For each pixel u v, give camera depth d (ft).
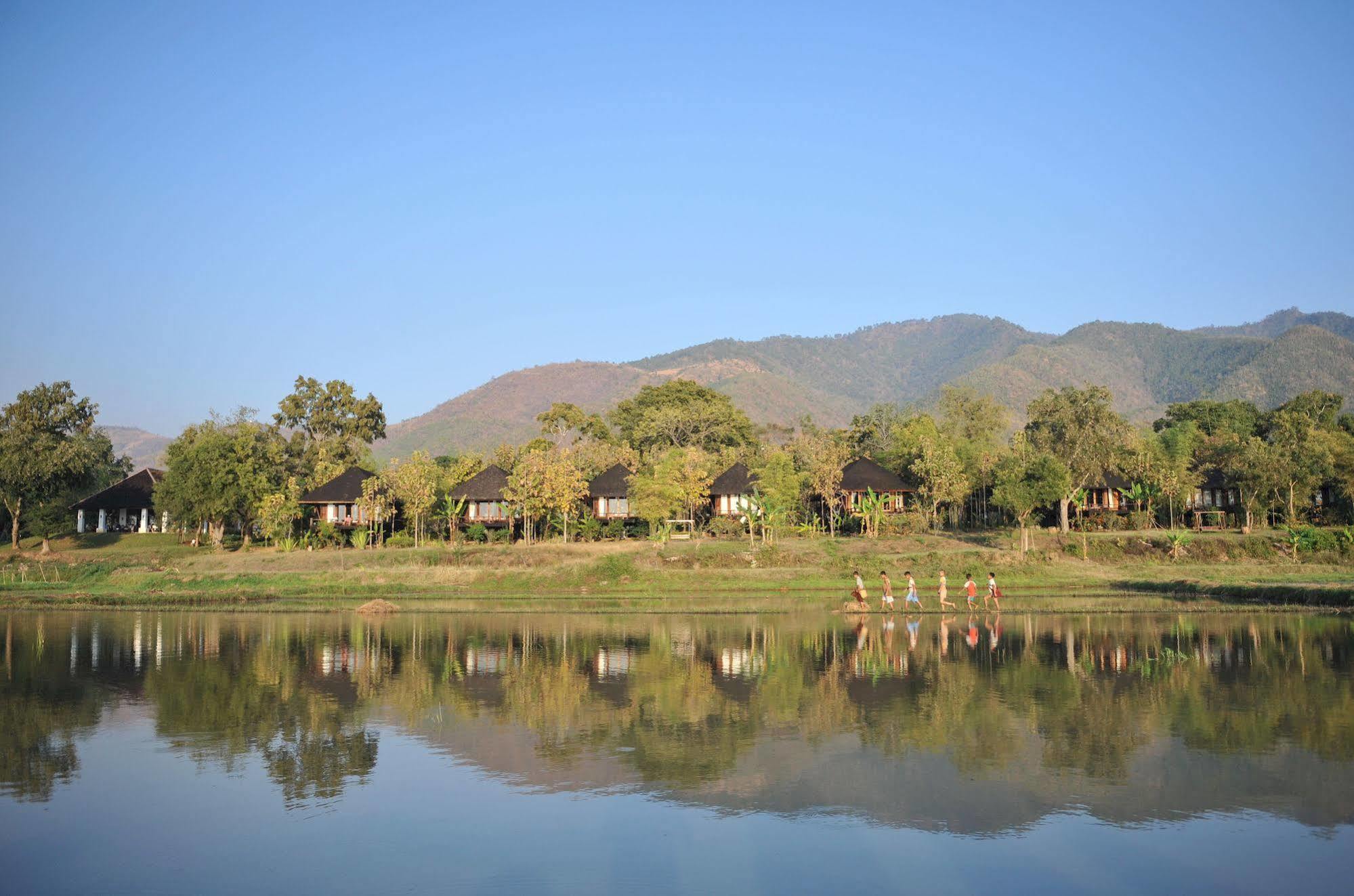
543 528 269.44
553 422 456.04
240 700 91.50
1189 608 165.17
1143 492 280.51
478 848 51.85
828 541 247.70
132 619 165.89
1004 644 122.83
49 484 279.90
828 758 67.51
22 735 78.23
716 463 328.29
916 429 333.21
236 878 48.55
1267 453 271.08
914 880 46.91
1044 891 45.57
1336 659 108.06
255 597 201.36
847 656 113.70
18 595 206.28
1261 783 60.64
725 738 73.51
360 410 407.44
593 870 48.67
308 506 290.35
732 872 48.14
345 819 56.90
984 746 69.97
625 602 185.78
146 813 58.65
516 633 140.46
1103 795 58.80
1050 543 243.60
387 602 175.83
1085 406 263.29
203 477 269.64
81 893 47.24
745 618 158.20
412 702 89.10
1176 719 77.87
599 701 88.33
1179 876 46.98
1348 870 47.42
